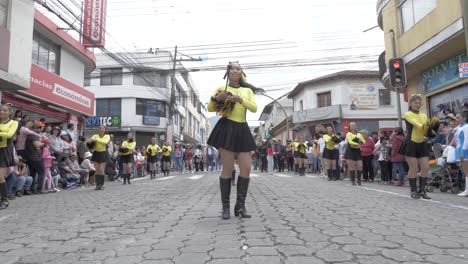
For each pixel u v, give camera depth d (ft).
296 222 14.67
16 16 35.99
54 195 29.01
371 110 95.76
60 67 54.08
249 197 23.27
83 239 12.87
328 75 98.02
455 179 27.07
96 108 104.78
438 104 44.42
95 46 58.54
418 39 41.91
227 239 12.10
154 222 15.56
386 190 28.02
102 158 33.60
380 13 52.06
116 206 20.99
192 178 47.80
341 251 10.51
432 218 15.46
